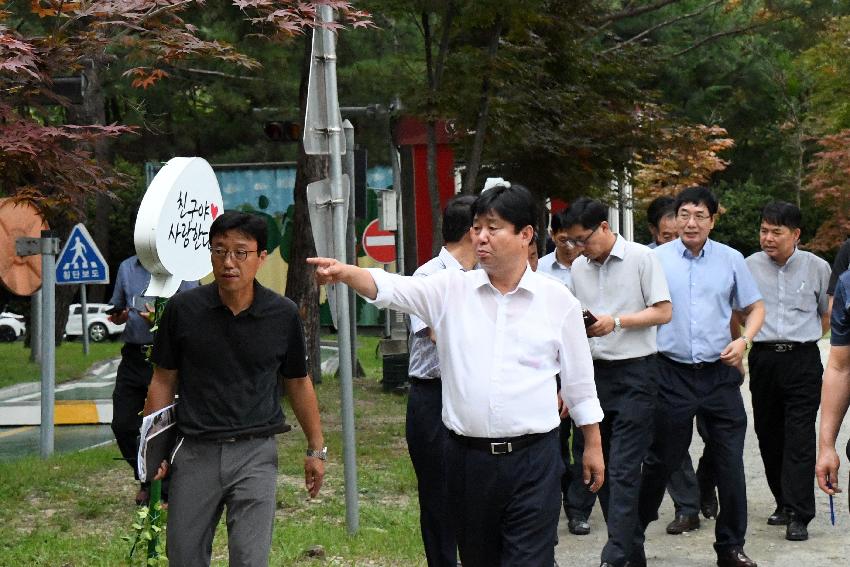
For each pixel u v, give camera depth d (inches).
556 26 532.7
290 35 305.0
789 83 1525.6
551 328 190.4
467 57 500.1
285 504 350.6
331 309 315.6
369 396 628.4
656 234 355.9
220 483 198.1
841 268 321.1
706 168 1103.6
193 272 234.8
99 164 357.7
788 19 898.7
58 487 388.8
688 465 333.1
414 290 189.6
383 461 426.0
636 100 579.5
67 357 1009.5
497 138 535.5
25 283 601.9
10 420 614.5
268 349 199.3
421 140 716.0
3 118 309.7
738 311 311.6
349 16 312.5
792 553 302.7
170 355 199.2
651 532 333.1
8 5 329.1
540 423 188.7
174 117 1320.1
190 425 197.9
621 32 1144.8
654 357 275.9
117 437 339.9
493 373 187.9
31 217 596.7
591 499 330.6
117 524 335.3
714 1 1042.1
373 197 1230.3
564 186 562.3
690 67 1311.5
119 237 1652.3
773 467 335.6
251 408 199.0
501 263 187.5
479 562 196.2
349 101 1009.5
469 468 189.8
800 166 1584.6
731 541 282.7
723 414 285.3
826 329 325.7
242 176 1305.4
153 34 335.9
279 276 1307.8
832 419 192.4
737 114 1438.2
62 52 311.3
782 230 321.1
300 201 643.5
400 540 303.6
